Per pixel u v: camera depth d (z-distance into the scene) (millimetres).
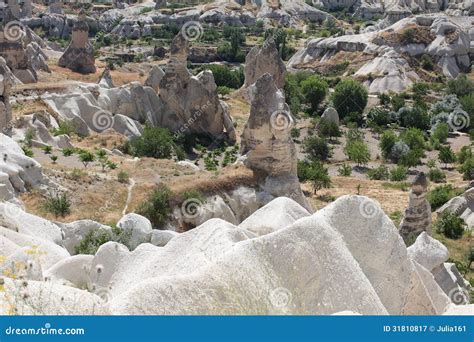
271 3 184625
